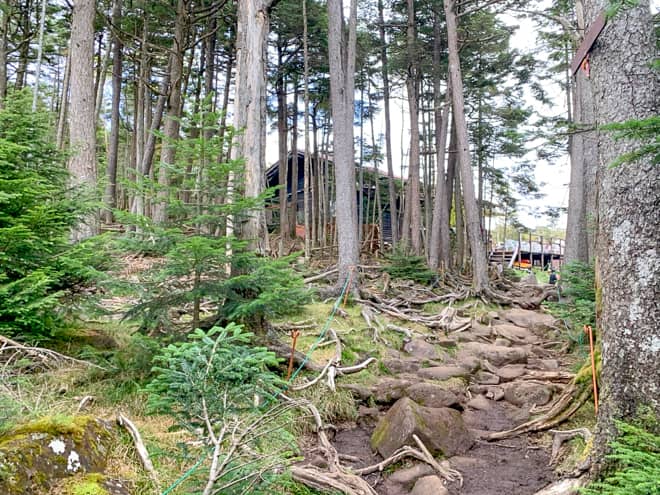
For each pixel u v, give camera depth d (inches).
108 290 176.4
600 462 122.2
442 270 572.4
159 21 554.3
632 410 118.2
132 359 162.7
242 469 98.3
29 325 160.2
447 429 177.3
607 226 128.7
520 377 264.2
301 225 957.8
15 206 163.0
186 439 127.9
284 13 663.8
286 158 786.2
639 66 126.8
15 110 179.3
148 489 97.3
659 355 116.9
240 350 100.3
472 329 365.1
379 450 171.5
